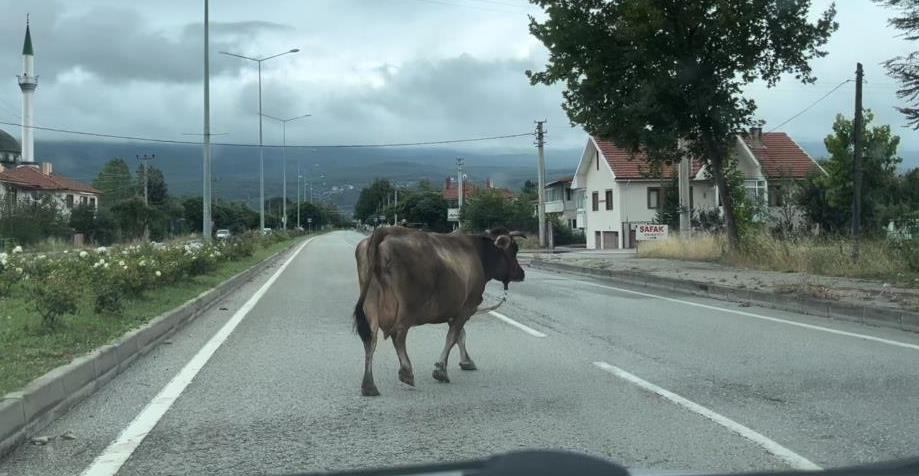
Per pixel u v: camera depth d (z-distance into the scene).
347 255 38.84
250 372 8.59
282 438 6.02
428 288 7.45
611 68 23.56
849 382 7.95
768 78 23.75
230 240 29.06
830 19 22.73
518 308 14.77
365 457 5.53
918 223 26.17
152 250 17.91
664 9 22.36
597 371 8.60
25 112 83.56
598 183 56.34
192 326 12.32
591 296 17.20
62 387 6.84
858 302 13.42
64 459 5.48
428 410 6.88
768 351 9.88
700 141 24.97
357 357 9.54
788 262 21.27
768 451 5.60
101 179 116.44
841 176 34.94
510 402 7.16
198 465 5.36
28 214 43.44
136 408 6.96
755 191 45.72
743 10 22.20
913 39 17.83
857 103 25.38
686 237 29.95
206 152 27.41
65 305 9.70
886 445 5.75
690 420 6.49
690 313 13.99
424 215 93.94
